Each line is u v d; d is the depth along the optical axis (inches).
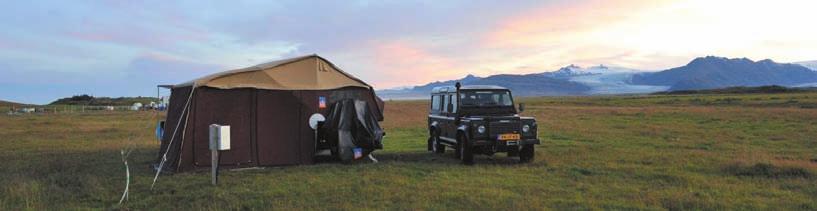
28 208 323.0
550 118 1343.5
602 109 1846.7
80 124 1255.5
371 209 314.0
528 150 532.4
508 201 334.6
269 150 521.7
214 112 505.0
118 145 749.9
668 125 1049.5
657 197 342.6
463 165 513.3
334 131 538.9
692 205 319.9
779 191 365.1
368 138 543.8
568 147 678.5
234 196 355.3
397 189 380.5
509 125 516.7
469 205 323.0
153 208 326.3
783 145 689.0
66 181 423.2
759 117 1184.8
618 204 323.9
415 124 1213.1
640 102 2775.6
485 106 570.3
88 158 594.9
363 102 556.7
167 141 547.2
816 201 330.3
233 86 510.3
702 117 1240.8
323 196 357.4
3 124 1247.5
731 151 621.0
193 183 415.2
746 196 349.7
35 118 1589.6
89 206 337.4
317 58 564.1
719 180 412.8
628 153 598.2
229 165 503.2
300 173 465.7
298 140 536.1
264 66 545.0
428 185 396.2
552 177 435.5
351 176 445.4
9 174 468.1
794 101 2070.6
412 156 602.2
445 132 601.6
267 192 370.3
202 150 497.0
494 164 525.0
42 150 682.8
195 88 496.4
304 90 542.9
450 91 596.4
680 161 523.8
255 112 522.0
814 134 817.5
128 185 388.5
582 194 359.9
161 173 474.0
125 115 1822.1
